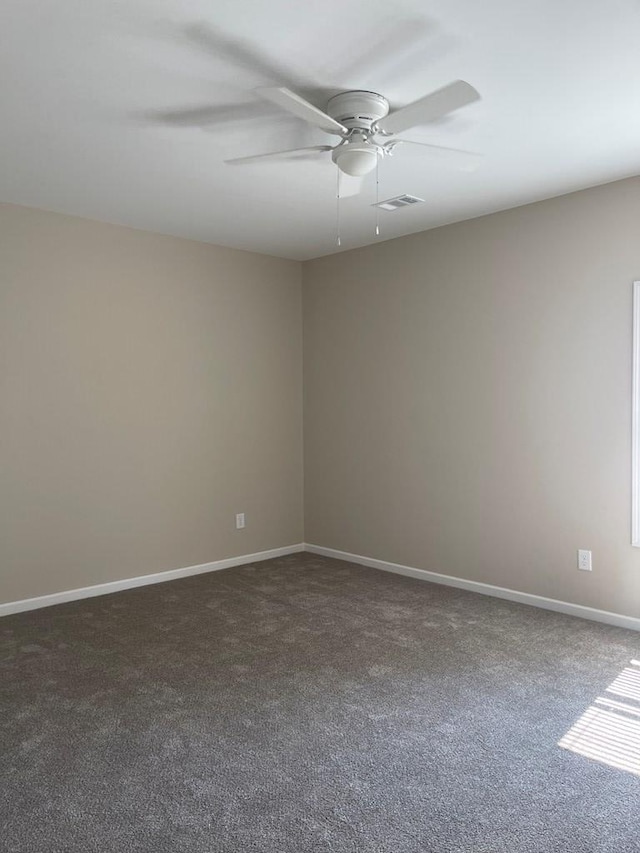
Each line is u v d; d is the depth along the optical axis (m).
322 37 2.14
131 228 4.53
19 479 4.05
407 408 4.81
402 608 4.07
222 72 2.37
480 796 2.13
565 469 3.92
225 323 5.10
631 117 2.77
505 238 4.15
